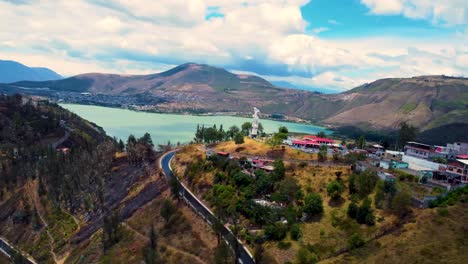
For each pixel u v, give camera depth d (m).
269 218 114.00
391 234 94.50
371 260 85.00
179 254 112.81
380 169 134.12
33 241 164.75
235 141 196.38
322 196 122.94
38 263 148.12
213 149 191.88
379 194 112.38
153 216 138.50
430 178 127.50
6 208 190.88
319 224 110.19
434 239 86.25
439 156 153.38
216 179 147.75
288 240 105.88
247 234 112.88
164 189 155.88
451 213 95.44
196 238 118.25
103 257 125.31
